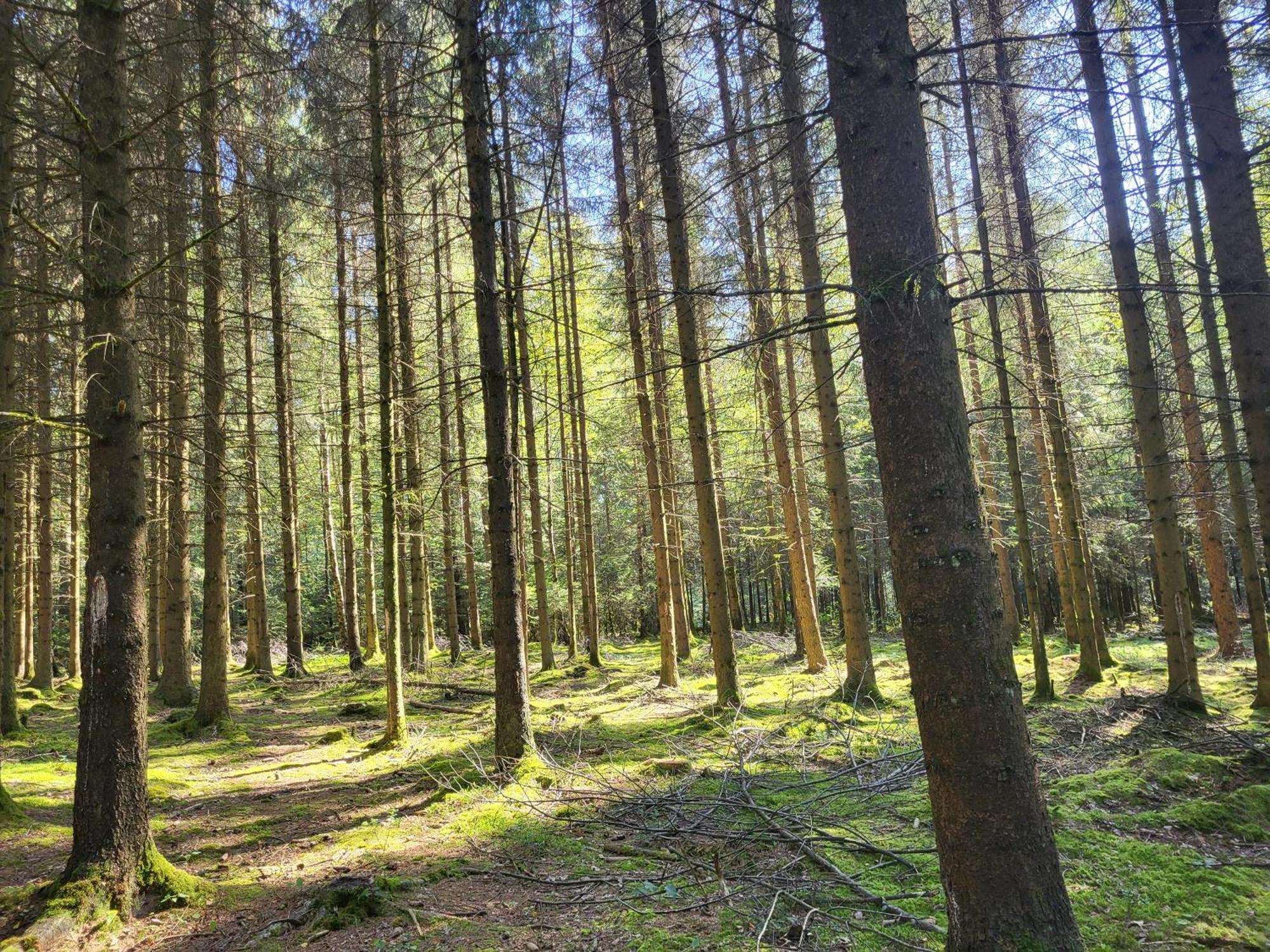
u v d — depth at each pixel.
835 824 4.95
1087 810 4.91
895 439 2.76
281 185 8.74
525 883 4.38
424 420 14.09
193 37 5.41
